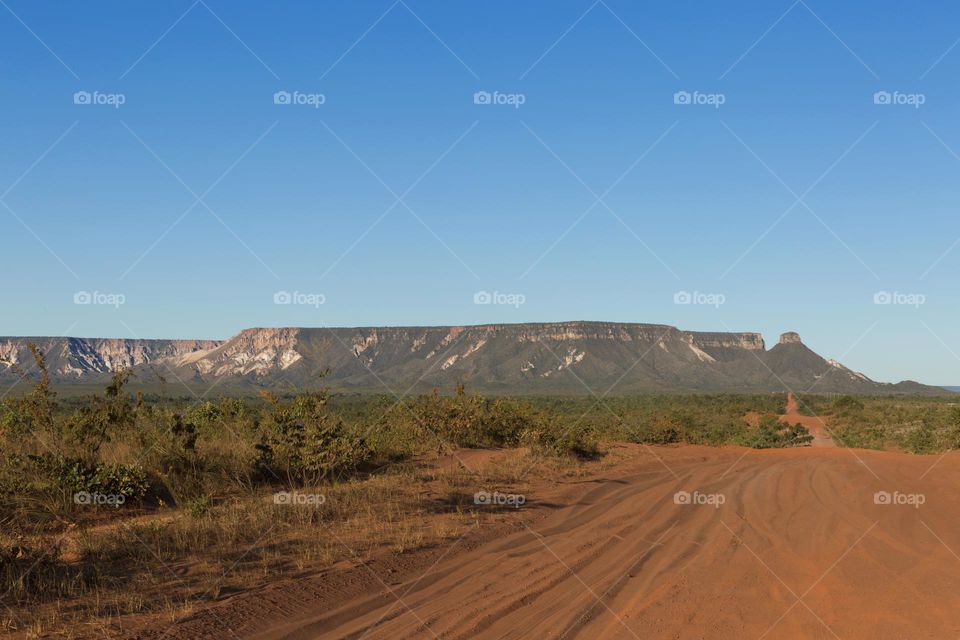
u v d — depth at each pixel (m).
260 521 10.54
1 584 7.23
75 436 13.33
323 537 10.11
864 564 9.16
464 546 10.30
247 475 13.51
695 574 8.79
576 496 15.75
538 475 18.55
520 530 11.69
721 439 48.91
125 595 7.21
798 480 17.83
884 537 10.81
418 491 14.38
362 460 16.83
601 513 13.66
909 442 38.38
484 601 7.64
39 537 8.92
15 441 13.07
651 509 13.95
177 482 12.07
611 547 10.47
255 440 15.59
